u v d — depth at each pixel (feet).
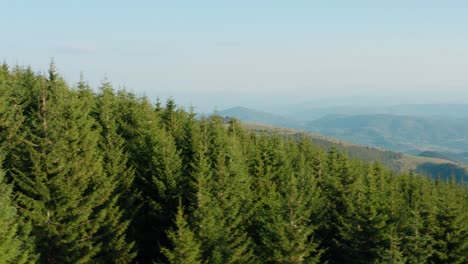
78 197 104.58
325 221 144.36
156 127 175.42
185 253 90.33
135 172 154.61
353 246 127.85
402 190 242.58
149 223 141.79
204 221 101.04
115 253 117.08
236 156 153.07
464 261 130.31
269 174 170.40
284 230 103.81
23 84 201.16
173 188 134.82
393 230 124.16
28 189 97.96
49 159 99.81
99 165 120.47
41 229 96.84
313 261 107.65
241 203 131.85
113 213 117.29
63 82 182.80
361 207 129.70
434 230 131.64
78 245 101.60
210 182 122.83
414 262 114.83
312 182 166.20
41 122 107.45
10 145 122.21
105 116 161.38
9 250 77.61
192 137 170.50
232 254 101.09
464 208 174.50
